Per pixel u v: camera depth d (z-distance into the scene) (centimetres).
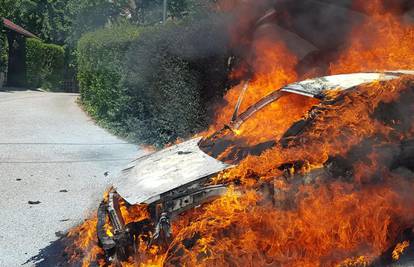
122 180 453
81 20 2800
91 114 1500
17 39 3341
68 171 817
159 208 376
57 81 3612
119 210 422
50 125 1316
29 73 3362
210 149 488
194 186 392
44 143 1048
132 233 384
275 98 506
